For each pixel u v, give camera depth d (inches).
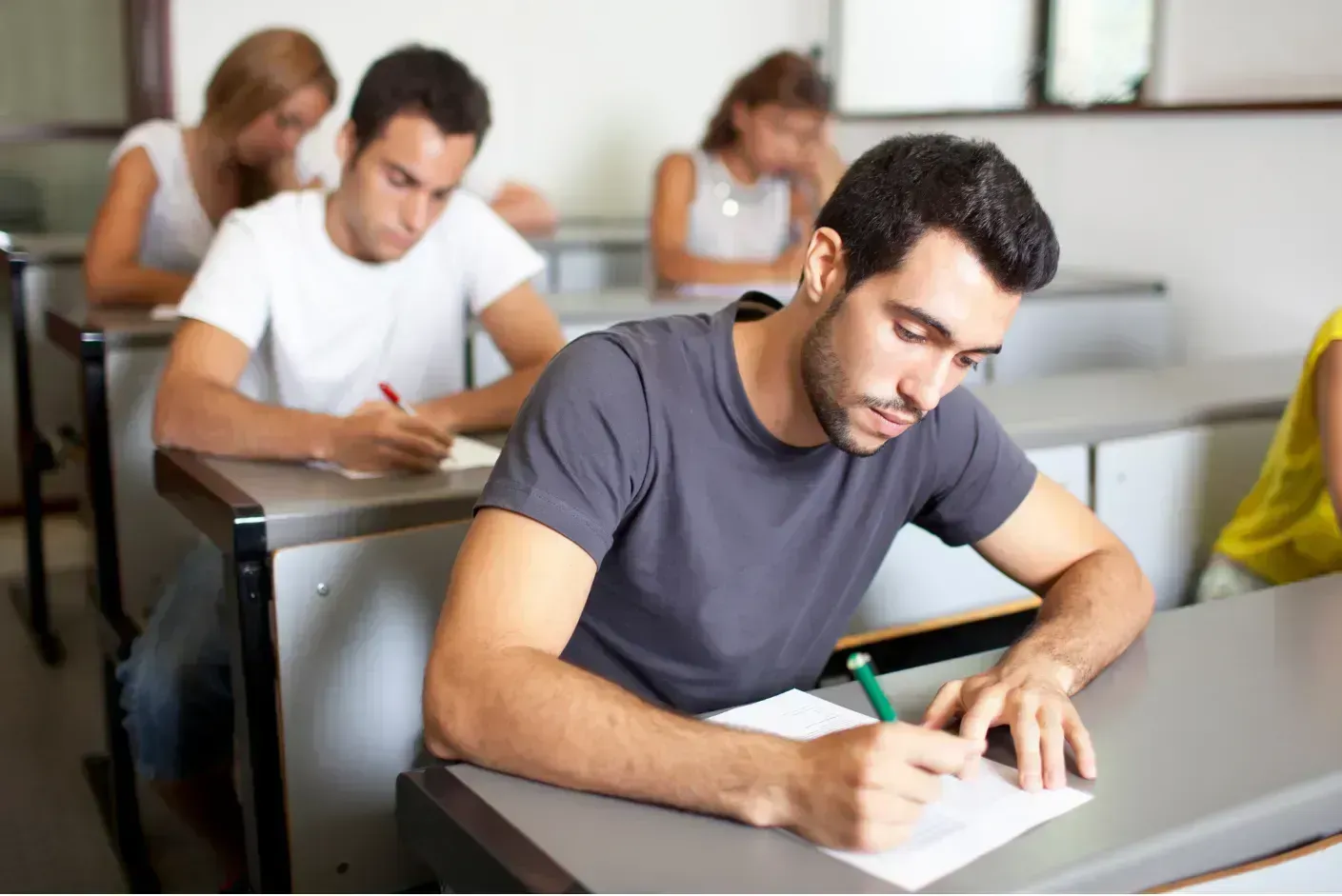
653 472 41.1
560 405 39.4
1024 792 32.2
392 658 55.1
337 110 159.6
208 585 71.1
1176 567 75.6
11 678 102.3
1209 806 31.4
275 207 70.7
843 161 131.2
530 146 173.0
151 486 85.6
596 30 173.9
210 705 72.4
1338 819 32.9
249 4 153.5
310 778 54.2
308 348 70.7
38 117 145.8
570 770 31.7
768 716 36.4
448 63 67.3
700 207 120.2
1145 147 121.2
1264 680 39.7
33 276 114.7
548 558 37.1
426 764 56.4
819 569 44.8
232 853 71.9
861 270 37.0
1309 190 105.7
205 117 100.0
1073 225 130.9
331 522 53.1
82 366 82.9
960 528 48.8
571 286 145.9
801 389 40.8
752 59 182.9
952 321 35.8
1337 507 59.0
